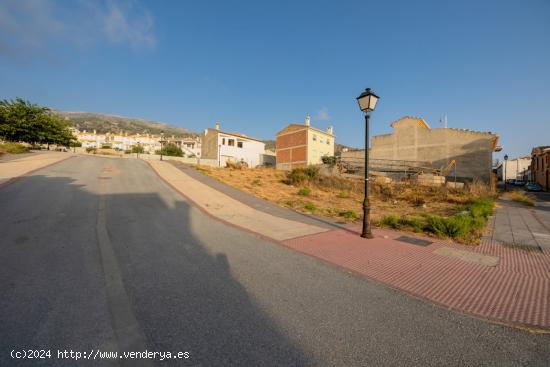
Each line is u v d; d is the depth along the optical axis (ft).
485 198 51.62
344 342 8.86
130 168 68.59
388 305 11.51
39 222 21.67
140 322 9.50
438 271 15.58
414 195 53.98
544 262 17.52
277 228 25.11
